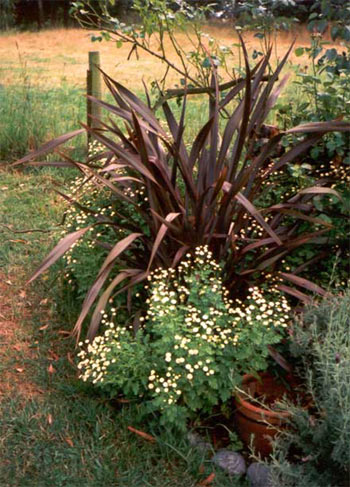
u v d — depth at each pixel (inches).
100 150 222.4
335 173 181.8
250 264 159.9
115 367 144.3
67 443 138.9
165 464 135.1
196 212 152.8
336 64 181.9
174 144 154.1
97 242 168.7
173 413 133.1
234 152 162.2
